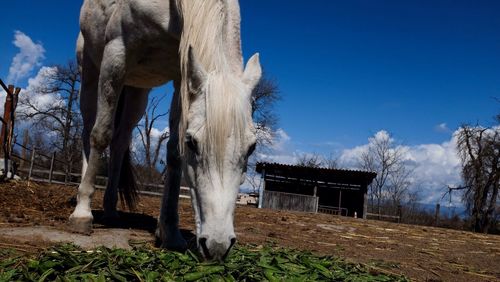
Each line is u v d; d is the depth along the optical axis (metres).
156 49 4.34
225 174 2.81
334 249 5.61
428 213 38.69
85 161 5.35
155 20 4.07
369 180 28.05
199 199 2.89
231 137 2.81
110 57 4.38
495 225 29.53
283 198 26.47
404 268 4.77
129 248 3.88
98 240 4.02
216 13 3.43
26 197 7.63
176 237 3.92
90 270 2.82
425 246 7.25
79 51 5.75
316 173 28.20
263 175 27.70
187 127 3.04
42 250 3.38
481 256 6.77
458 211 31.50
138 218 5.98
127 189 6.05
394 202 41.41
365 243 6.75
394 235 8.55
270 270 3.07
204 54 3.25
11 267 2.90
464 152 29.34
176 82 4.46
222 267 2.80
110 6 4.60
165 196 4.03
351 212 30.94
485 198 28.86
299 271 3.28
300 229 7.63
